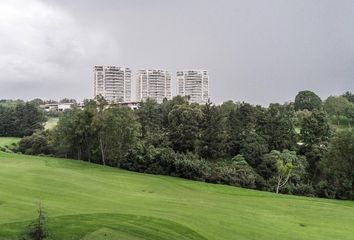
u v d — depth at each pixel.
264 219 38.66
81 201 37.41
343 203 62.09
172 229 28.14
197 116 99.75
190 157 88.06
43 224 22.97
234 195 57.22
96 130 87.62
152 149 87.94
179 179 78.88
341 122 145.88
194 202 44.47
